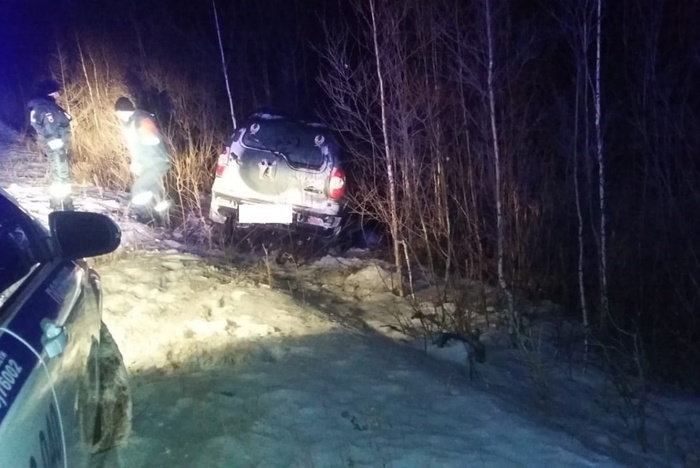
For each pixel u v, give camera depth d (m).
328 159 9.77
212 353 6.02
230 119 14.05
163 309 7.07
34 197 11.31
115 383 3.98
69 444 2.63
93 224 3.39
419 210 8.48
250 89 16.06
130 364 5.79
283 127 9.87
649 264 8.46
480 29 7.86
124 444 4.21
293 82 16.23
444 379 5.96
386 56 8.26
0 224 3.04
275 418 4.96
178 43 15.52
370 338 6.83
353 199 9.93
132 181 12.84
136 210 10.88
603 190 7.54
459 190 8.85
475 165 8.62
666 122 8.49
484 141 8.32
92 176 13.14
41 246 3.35
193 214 11.14
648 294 8.20
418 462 4.52
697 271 7.82
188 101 13.12
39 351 2.47
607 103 9.77
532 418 5.45
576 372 6.81
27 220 3.36
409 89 8.40
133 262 8.56
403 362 6.21
